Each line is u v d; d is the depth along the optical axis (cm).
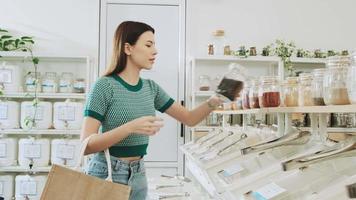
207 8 419
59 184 120
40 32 408
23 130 362
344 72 100
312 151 120
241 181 121
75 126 366
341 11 430
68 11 411
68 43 409
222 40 405
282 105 148
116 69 158
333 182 96
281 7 425
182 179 271
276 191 103
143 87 165
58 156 362
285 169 104
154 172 408
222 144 200
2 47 383
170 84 413
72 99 390
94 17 411
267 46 406
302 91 126
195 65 397
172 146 411
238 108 198
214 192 135
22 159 362
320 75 115
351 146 105
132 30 157
